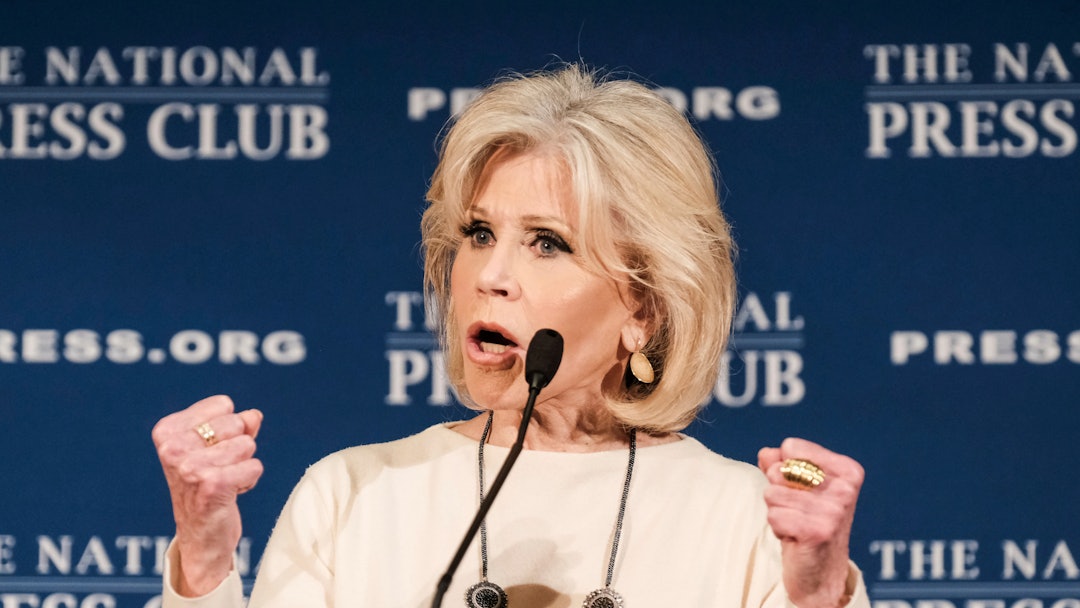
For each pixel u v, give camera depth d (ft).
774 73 39.55
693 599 19.74
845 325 38.83
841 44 39.52
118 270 39.34
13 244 39.37
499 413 21.45
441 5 40.06
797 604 18.15
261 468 18.21
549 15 39.99
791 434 38.60
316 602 19.89
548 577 19.86
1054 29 39.24
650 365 20.80
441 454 21.24
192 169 39.65
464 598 19.61
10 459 38.75
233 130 39.78
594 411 21.15
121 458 38.86
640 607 19.63
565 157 19.40
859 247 38.99
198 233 39.50
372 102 39.86
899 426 38.58
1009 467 38.42
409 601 19.79
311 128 39.78
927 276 38.88
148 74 39.91
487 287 19.40
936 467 38.45
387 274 39.37
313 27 40.01
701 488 20.79
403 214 39.55
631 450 21.09
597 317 19.84
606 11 39.91
